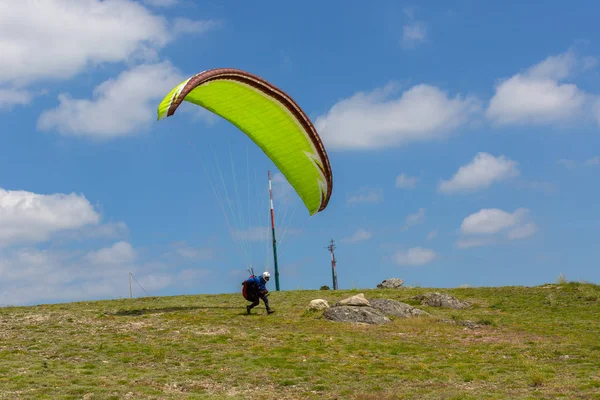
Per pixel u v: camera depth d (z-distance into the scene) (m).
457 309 30.25
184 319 25.02
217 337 21.61
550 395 15.07
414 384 16.33
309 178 28.83
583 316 27.97
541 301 31.62
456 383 16.44
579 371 17.70
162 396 14.73
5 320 24.52
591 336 23.48
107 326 23.42
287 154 28.55
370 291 35.53
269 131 28.02
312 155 28.12
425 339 22.53
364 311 25.97
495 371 17.77
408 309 27.72
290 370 17.55
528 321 26.81
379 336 22.83
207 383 16.14
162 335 21.92
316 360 18.75
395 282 44.00
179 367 17.75
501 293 34.22
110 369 17.23
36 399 13.95
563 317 27.81
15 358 18.20
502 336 23.39
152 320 24.73
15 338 21.16
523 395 15.09
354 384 16.28
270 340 21.50
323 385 16.09
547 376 17.12
